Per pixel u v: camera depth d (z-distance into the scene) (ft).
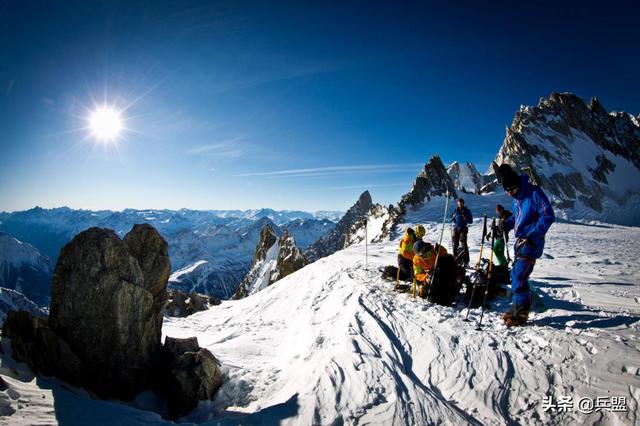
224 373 22.66
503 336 19.49
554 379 15.46
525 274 20.02
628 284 28.81
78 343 20.39
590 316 20.40
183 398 19.77
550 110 346.33
